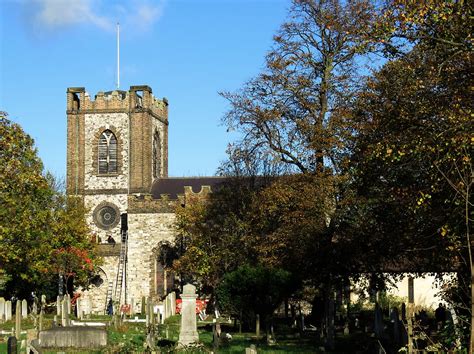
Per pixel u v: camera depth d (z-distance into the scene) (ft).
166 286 261.03
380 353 84.28
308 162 135.44
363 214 115.44
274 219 171.73
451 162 72.95
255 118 145.18
